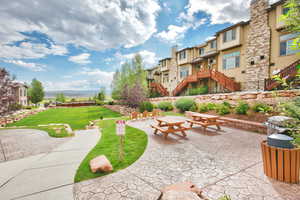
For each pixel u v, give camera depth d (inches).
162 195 77.4
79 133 309.3
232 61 655.8
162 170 131.3
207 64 815.7
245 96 372.8
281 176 108.1
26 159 168.9
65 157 171.9
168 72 1160.8
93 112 835.4
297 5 73.7
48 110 992.9
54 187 108.7
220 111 383.9
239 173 122.4
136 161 151.9
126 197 94.7
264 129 251.1
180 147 193.6
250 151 173.3
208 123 271.7
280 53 484.4
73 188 106.9
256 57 542.3
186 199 68.8
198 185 106.0
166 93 1005.2
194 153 171.2
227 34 662.5
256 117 300.5
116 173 127.9
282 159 106.7
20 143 236.1
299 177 106.0
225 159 152.1
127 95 755.4
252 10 555.2
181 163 145.2
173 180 114.4
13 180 120.2
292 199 88.0
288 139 107.7
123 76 1007.0
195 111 482.3
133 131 296.2
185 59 962.1
